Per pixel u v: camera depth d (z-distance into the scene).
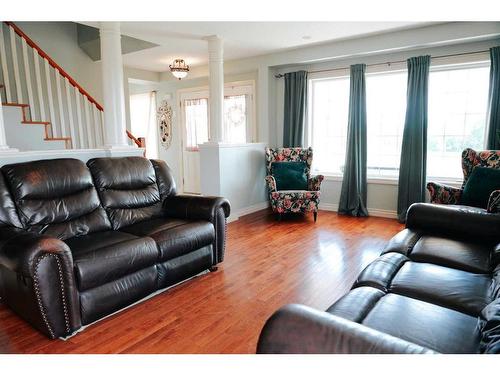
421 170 4.39
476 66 4.19
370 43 4.43
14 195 2.37
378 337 0.90
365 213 4.94
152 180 3.29
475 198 3.36
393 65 4.61
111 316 2.26
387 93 4.87
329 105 5.40
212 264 2.97
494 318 1.13
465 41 4.02
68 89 4.13
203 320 2.20
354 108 4.85
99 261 2.11
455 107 4.42
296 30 4.07
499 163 3.50
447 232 2.39
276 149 5.27
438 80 4.48
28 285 1.95
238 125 6.11
